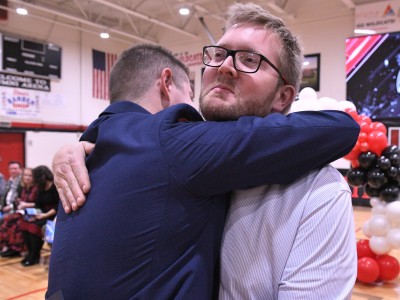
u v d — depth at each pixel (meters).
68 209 0.78
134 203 0.69
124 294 0.66
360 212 6.32
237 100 0.80
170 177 0.68
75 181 0.79
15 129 8.05
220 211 0.75
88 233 0.71
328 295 0.65
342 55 7.62
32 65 8.36
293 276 0.67
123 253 0.67
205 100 0.82
